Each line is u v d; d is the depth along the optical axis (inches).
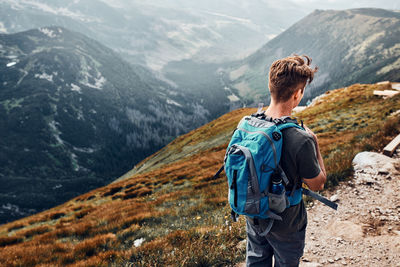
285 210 67.3
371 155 229.5
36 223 616.4
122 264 162.2
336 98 1438.2
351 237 145.2
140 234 242.7
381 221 153.1
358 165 225.9
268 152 62.6
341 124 810.8
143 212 363.3
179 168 985.5
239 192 65.1
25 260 229.6
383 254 126.3
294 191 66.4
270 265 82.0
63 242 304.8
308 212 183.9
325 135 690.8
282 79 67.1
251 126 70.6
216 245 153.7
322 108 1302.9
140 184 824.3
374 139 279.1
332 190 203.3
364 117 786.2
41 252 248.1
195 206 306.0
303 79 66.7
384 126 306.8
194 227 206.4
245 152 63.7
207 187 462.9
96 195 903.7
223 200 297.9
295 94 69.8
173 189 619.2
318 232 158.2
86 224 348.8
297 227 70.7
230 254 142.3
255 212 63.9
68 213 652.1
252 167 62.6
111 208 516.1
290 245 73.0
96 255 200.5
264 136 63.6
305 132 63.2
